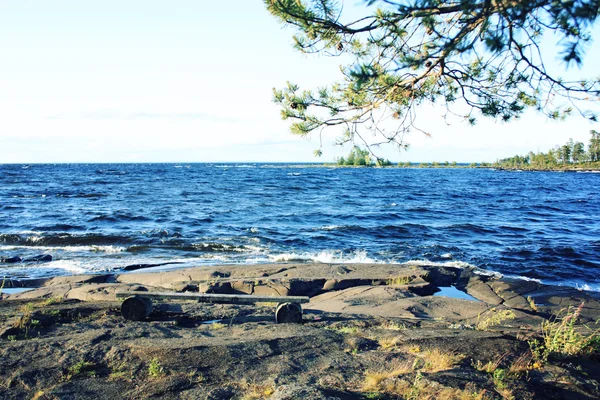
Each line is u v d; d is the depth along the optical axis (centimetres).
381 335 637
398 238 2258
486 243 2119
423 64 354
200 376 489
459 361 523
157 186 6100
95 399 441
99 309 787
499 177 11038
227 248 1970
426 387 448
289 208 3559
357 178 9800
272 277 1273
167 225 2586
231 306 845
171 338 609
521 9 280
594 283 1452
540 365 526
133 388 464
